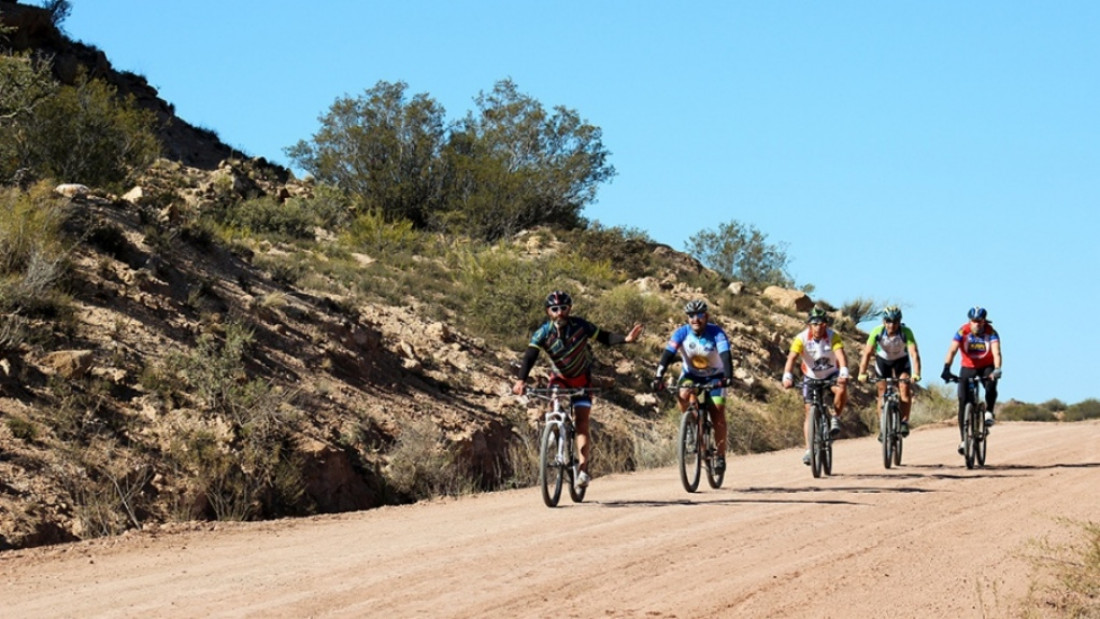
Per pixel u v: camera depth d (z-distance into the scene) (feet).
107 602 25.34
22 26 130.93
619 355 95.66
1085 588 25.46
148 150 108.88
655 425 80.12
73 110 95.76
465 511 41.78
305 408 55.52
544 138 152.66
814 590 25.35
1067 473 49.42
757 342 115.03
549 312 40.40
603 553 29.89
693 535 32.78
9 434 41.32
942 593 25.16
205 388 50.01
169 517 41.52
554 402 41.11
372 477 52.54
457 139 150.20
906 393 54.39
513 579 26.55
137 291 59.16
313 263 94.63
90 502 39.34
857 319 157.48
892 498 41.37
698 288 139.23
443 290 98.68
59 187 71.36
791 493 43.57
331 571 28.30
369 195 142.92
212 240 75.72
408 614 23.21
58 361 47.03
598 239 141.69
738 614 23.13
